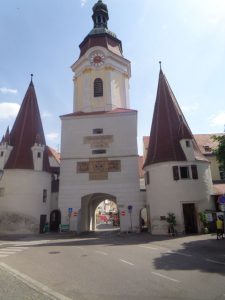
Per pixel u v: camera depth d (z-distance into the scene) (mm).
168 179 29078
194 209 28641
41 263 12883
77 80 39781
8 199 32188
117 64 39438
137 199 33281
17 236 29266
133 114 36062
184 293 7652
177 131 31344
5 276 10203
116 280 9266
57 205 35844
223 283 8648
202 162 30047
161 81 35594
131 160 34562
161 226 28469
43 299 7324
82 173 34719
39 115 38719
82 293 7824
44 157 35875
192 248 17000
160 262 12555
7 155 33812
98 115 36375
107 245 20141
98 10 42688
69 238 27344
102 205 89062
